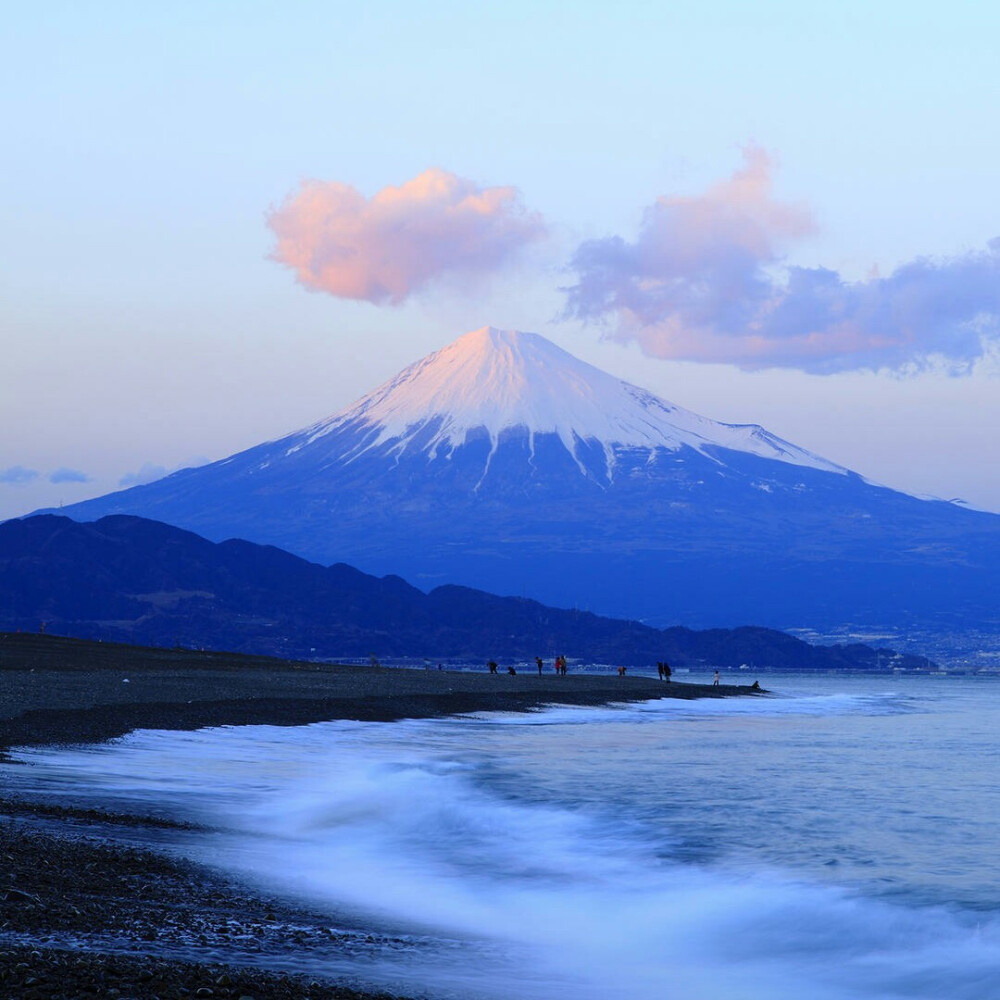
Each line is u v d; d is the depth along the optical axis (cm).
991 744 6894
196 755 4631
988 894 2561
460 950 2058
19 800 3128
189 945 1825
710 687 15100
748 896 2572
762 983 2005
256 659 12950
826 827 3447
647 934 2295
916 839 3256
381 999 1633
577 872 2816
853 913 2419
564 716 8706
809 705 12750
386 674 11831
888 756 5944
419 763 4934
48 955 1652
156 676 8669
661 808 3769
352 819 3400
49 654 9894
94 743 4756
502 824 3422
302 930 2042
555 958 2075
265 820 3281
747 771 4991
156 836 2806
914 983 2009
